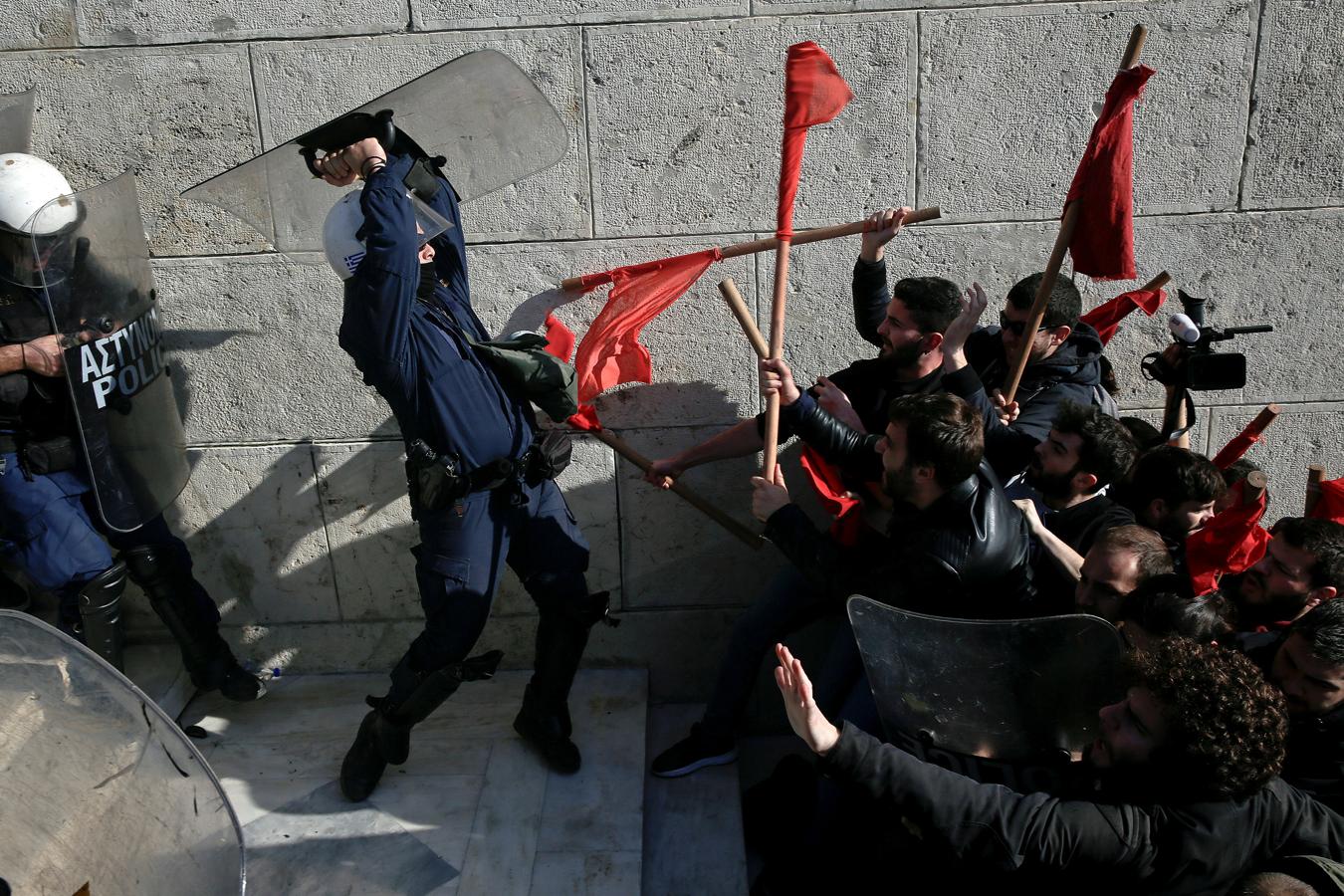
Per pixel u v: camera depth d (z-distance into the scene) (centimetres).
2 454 274
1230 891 178
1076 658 217
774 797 312
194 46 298
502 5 297
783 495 262
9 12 294
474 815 292
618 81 305
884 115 311
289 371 328
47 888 152
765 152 312
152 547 302
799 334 329
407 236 241
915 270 327
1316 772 214
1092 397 312
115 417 275
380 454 336
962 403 229
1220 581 258
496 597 353
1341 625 206
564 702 308
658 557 351
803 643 362
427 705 282
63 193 268
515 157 283
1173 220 325
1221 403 345
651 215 317
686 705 366
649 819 308
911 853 220
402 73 302
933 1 300
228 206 275
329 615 355
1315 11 304
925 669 220
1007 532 230
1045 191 319
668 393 334
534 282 322
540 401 280
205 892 164
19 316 269
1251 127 315
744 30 301
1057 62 307
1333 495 291
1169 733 182
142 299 286
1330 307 334
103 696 167
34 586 336
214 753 318
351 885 269
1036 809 186
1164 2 302
